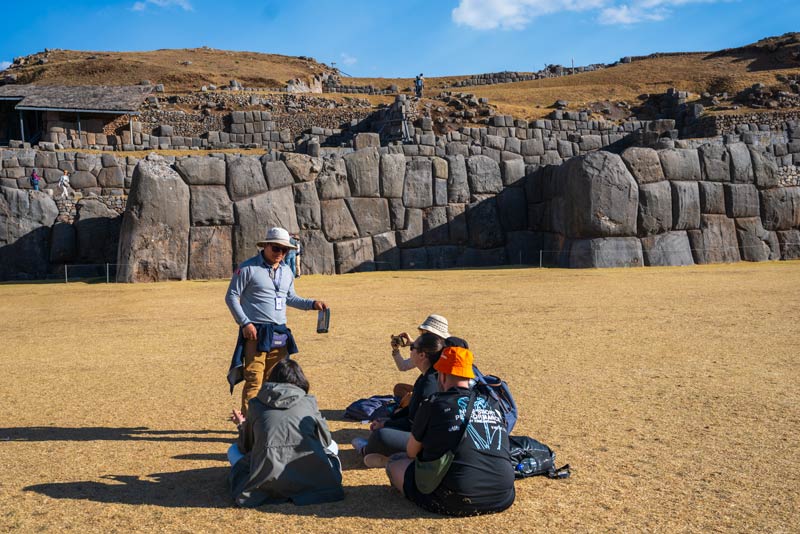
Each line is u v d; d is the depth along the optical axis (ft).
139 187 78.28
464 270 84.38
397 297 57.16
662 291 55.62
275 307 20.49
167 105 153.58
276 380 16.35
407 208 92.99
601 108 155.53
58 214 96.07
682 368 28.66
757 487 15.85
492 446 14.57
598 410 22.66
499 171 99.09
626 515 14.40
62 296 63.98
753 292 53.31
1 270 90.58
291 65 269.85
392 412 20.94
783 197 91.56
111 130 140.15
